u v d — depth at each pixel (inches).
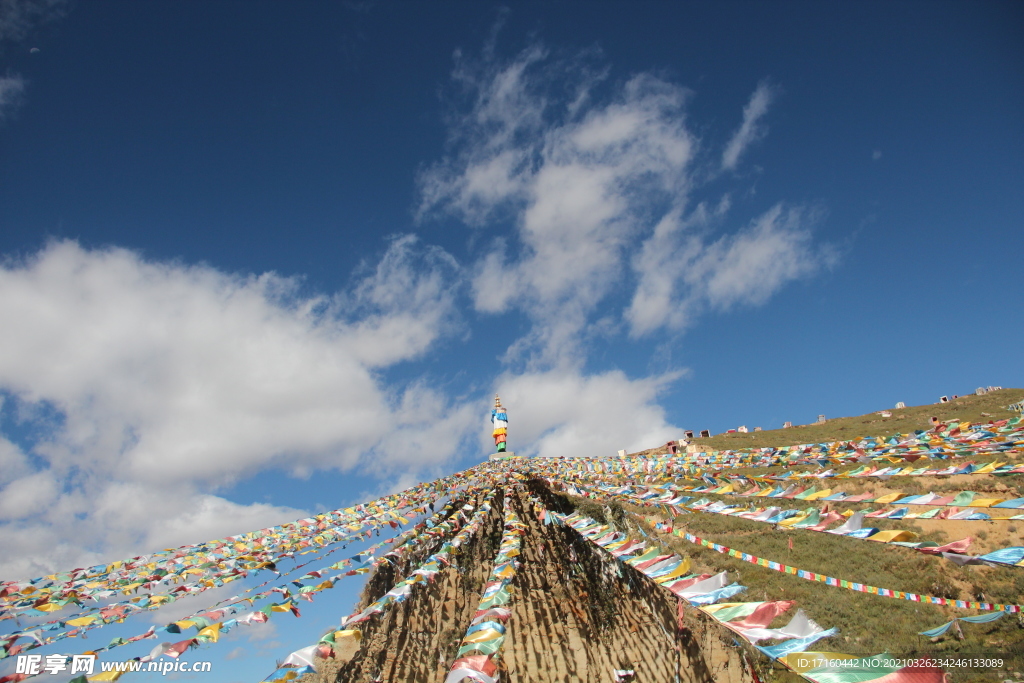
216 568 404.8
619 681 546.9
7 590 350.9
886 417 1573.6
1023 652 481.1
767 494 411.5
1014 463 382.6
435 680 546.9
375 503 565.0
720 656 546.3
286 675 267.7
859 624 567.5
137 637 281.7
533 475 744.3
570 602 602.9
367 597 606.5
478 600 607.2
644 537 669.9
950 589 600.4
